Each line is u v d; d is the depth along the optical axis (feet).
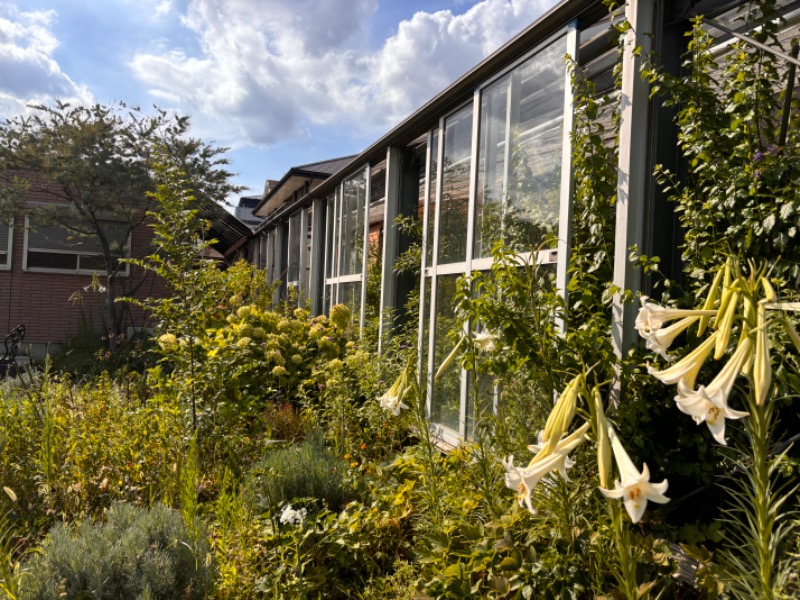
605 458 4.56
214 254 70.49
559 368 9.85
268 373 21.03
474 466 10.28
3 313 49.14
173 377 15.70
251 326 23.44
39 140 40.60
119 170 41.57
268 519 10.77
